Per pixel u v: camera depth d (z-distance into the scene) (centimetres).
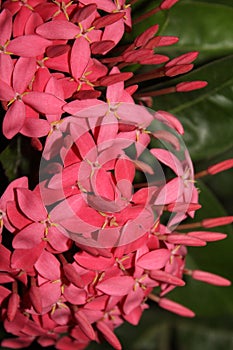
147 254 35
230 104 41
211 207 42
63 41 34
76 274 33
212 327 50
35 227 33
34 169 35
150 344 52
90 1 34
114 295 35
